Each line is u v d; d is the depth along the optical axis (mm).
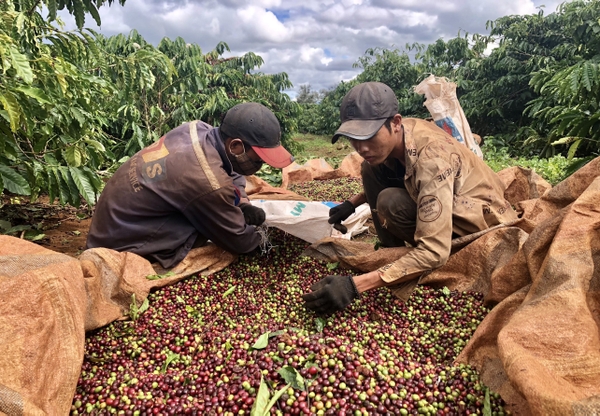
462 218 2980
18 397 1605
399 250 3236
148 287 2945
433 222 2562
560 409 1429
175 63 9367
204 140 3225
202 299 3129
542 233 2449
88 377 2279
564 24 12414
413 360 2412
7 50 3037
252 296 3219
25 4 4191
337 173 7379
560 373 1717
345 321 2668
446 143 2840
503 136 12484
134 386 2125
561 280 2037
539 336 1834
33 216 5434
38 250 2361
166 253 3299
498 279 2695
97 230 3320
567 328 1825
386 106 2674
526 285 2426
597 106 6047
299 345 2230
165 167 3145
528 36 13266
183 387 2111
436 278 3096
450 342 2539
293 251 3857
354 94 2725
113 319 2740
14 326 1859
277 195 4871
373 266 3291
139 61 5395
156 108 8578
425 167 2666
